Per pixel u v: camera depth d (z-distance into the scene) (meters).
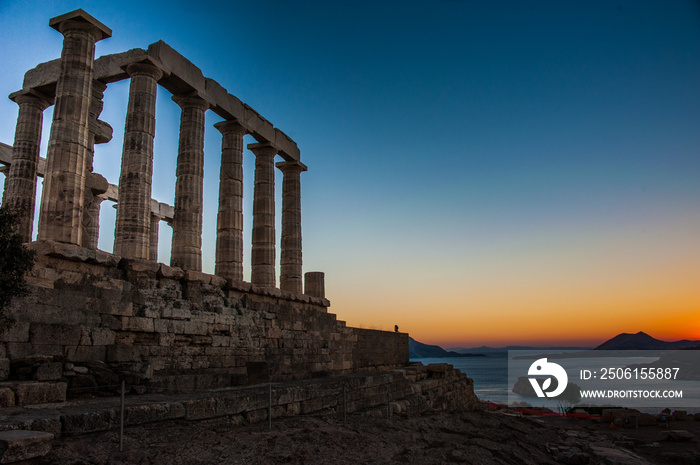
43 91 23.17
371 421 17.89
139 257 19.39
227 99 25.31
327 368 29.08
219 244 25.20
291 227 32.16
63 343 15.13
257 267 28.28
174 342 19.08
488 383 171.62
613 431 34.78
